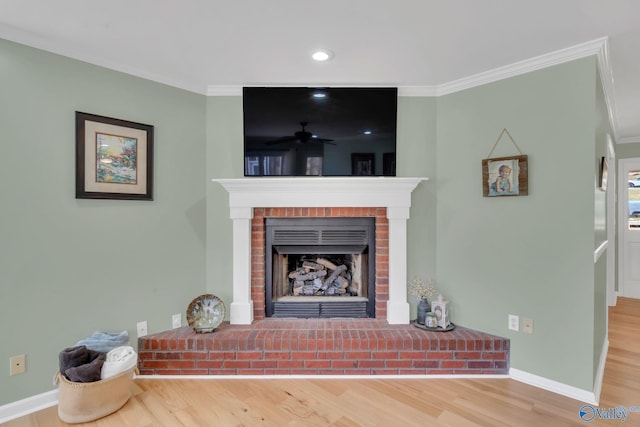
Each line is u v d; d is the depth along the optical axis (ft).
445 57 7.50
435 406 6.80
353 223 9.44
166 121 8.60
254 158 8.97
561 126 7.31
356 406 6.81
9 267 6.51
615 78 8.73
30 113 6.71
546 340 7.52
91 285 7.50
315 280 10.04
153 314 8.41
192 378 7.95
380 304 9.30
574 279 7.18
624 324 11.62
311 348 8.02
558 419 6.37
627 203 15.01
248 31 6.47
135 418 6.42
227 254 9.30
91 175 7.45
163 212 8.58
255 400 7.03
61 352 6.65
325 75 8.41
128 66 7.92
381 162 8.97
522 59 7.61
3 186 6.44
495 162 8.13
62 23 6.19
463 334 8.29
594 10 5.77
